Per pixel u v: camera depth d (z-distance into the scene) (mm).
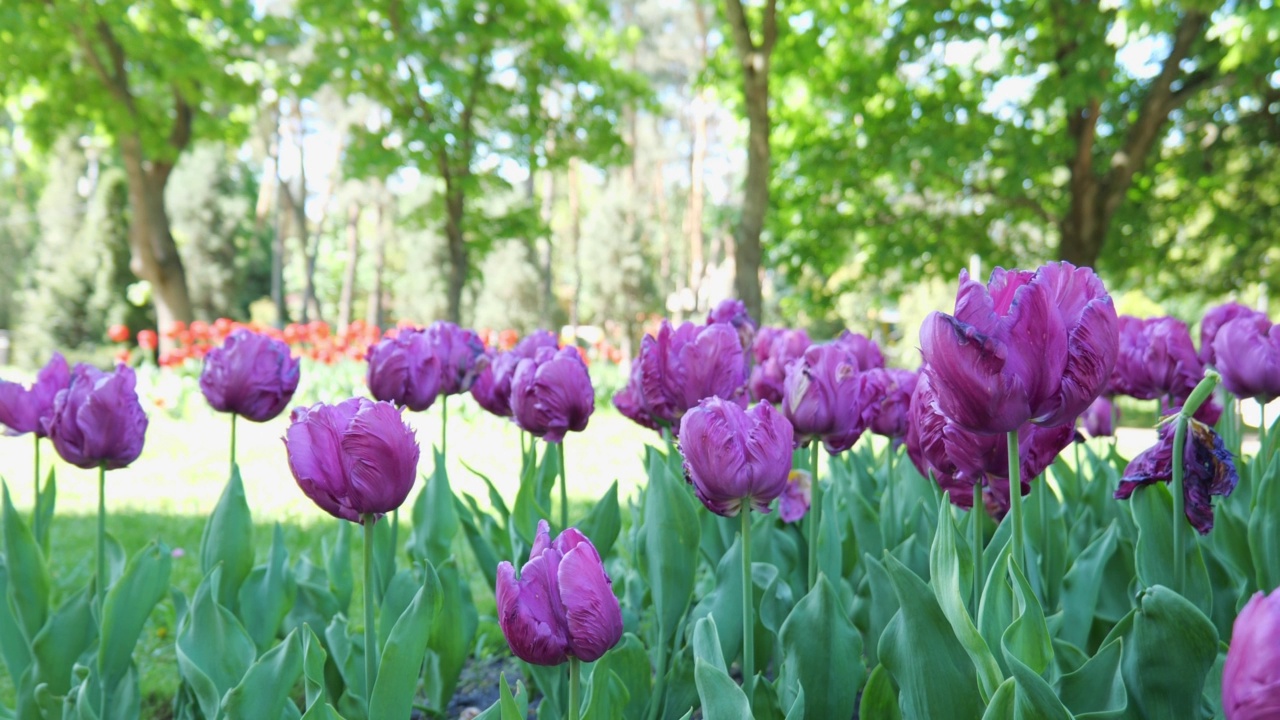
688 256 42562
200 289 35469
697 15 19281
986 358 1078
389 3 14281
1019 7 12047
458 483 6531
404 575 2230
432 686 2389
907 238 14453
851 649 1657
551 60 15586
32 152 17750
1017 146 12750
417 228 17547
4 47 14773
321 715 1538
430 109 15188
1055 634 1586
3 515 2146
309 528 5141
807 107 15617
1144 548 1653
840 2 14008
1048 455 1428
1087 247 13195
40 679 2014
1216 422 2115
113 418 1956
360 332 13367
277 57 15172
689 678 1923
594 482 6777
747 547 1532
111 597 1976
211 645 1894
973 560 1524
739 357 1996
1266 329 2018
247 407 2184
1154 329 2266
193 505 6043
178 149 16719
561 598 1262
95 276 26906
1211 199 14727
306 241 38594
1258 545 1781
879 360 2623
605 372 15180
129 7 14750
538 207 16984
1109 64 11383
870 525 2273
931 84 14445
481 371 2578
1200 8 9242
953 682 1283
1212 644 1249
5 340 34188
